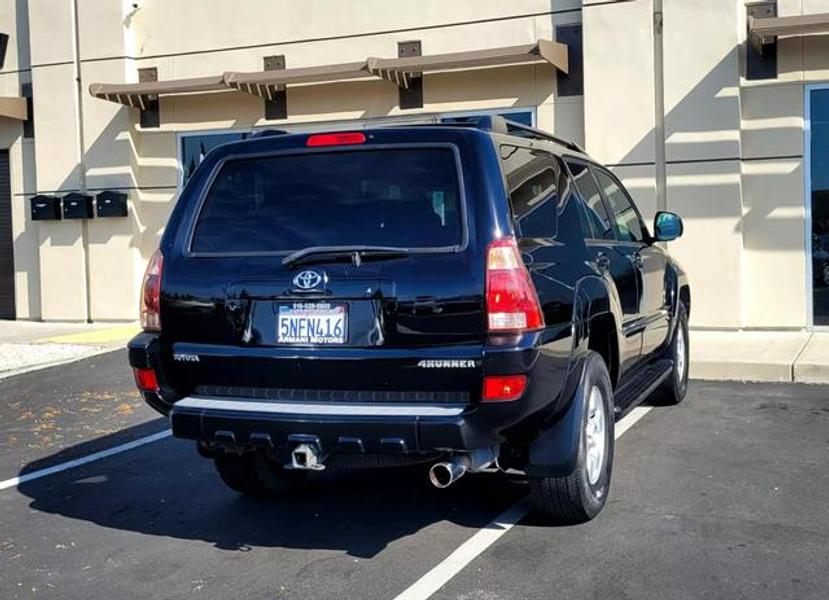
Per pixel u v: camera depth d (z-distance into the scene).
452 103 12.50
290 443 4.35
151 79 14.02
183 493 5.99
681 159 11.23
